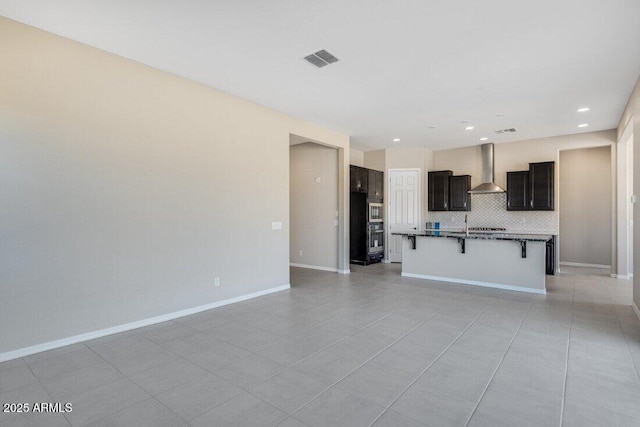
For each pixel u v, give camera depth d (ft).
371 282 19.81
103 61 11.09
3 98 9.22
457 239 19.69
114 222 11.38
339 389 7.85
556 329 11.82
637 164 13.14
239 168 15.55
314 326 12.16
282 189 17.80
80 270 10.63
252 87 14.19
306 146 25.12
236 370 8.79
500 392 7.71
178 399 7.43
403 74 12.69
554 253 22.56
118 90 11.44
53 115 10.05
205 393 7.68
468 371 8.73
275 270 17.48
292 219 26.04
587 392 7.69
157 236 12.55
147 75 12.21
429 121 19.15
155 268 12.50
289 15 8.96
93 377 8.41
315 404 7.24
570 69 12.16
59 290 10.21
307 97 15.33
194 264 13.78
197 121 13.79
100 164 11.03
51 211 10.03
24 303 9.58
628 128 16.65
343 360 9.39
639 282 12.87
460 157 26.89
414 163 27.12
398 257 27.45
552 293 17.07
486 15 8.89
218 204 14.66
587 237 25.76
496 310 14.11
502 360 9.37
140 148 12.03
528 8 8.56
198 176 13.88
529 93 14.55
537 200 22.95
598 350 10.01
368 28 9.57
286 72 12.64
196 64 12.05
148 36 10.14
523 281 17.61
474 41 10.25
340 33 9.86
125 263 11.67
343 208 22.91
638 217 12.90
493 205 25.45
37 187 9.78
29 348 9.67
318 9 8.67
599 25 9.30
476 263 19.08
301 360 9.39
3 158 9.23
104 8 8.70
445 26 9.43
